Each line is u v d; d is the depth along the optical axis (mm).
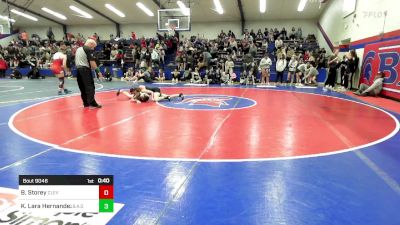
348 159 3955
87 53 7559
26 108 7906
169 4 21953
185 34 28609
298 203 2740
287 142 4730
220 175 3385
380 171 3543
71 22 29156
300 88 14227
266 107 8211
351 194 2934
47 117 6656
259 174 3418
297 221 2438
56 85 15305
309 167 3650
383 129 5703
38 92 11969
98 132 5301
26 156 3996
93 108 7875
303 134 5250
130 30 29781
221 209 2627
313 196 2883
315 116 6949
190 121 6262
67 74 21109
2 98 10000
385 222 2441
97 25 30250
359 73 13320
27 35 28969
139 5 22438
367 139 4965
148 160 3859
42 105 8438
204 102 9102
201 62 18422
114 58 22016
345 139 4941
